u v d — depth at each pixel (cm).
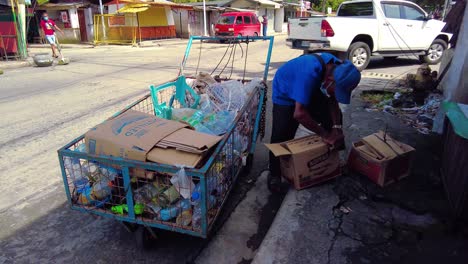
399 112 522
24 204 320
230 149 276
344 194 296
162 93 389
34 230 284
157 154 226
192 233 227
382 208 279
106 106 622
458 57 414
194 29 2608
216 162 238
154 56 1368
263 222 291
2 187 349
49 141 464
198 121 311
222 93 364
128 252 258
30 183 357
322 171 305
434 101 535
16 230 284
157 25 2333
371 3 901
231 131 266
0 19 1198
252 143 358
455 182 267
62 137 477
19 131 503
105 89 762
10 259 251
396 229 254
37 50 1641
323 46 889
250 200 321
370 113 518
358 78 235
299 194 296
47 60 1119
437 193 298
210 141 239
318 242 242
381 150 311
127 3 2066
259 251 237
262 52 1455
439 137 417
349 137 421
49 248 263
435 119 432
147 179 230
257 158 405
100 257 253
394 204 284
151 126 257
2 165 396
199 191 219
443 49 1019
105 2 2167
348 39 880
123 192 244
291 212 274
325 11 4928
